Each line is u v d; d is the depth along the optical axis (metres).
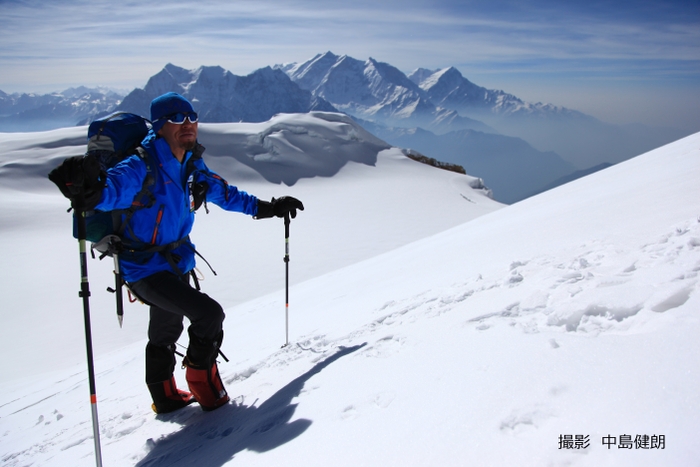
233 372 4.03
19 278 21.81
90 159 2.43
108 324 16.62
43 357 14.20
